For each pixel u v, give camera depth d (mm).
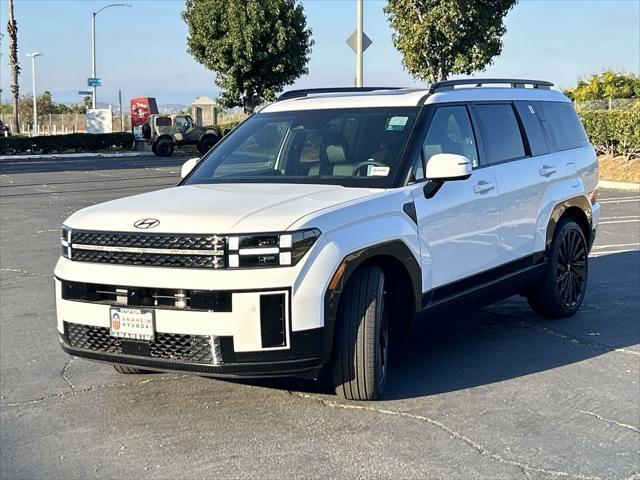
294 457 4301
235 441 4531
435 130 5812
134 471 4152
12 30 49250
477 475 4078
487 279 6184
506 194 6336
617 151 23781
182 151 40031
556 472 4129
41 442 4570
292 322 4441
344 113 6066
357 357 4859
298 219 4520
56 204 17000
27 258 10773
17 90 50156
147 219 4648
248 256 4395
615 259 10406
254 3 34125
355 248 4703
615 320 7340
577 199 7402
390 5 19828
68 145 40125
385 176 5387
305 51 36062
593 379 5652
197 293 4410
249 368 4449
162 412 5023
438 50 19578
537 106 7301
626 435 4633
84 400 5281
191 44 35656
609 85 36531
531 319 7426
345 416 4902
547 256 7023
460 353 6324
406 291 5312
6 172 26359
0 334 7016
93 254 4723
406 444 4473
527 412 4988
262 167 5961
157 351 4578
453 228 5688
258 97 35719
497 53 19844
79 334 4832
